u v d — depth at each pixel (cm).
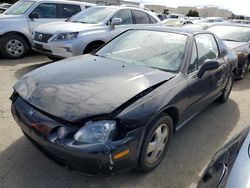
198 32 360
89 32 576
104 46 370
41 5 718
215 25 797
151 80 257
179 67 293
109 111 204
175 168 271
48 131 204
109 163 200
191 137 340
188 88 285
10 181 232
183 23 1988
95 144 195
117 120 204
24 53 707
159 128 250
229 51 457
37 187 228
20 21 679
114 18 625
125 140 205
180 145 318
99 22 617
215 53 398
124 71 274
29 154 271
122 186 238
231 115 424
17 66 616
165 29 362
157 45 329
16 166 252
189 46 315
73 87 233
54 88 233
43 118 210
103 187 235
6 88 458
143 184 243
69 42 546
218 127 376
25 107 229
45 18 724
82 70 273
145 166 245
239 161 160
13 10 739
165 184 246
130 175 253
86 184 236
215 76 367
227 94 475
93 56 339
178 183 249
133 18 688
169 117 261
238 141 188
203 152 306
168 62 301
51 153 213
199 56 335
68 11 768
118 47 349
